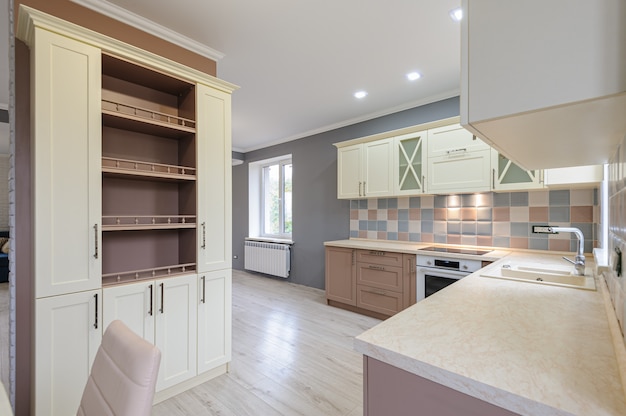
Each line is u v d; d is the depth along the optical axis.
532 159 1.24
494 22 0.65
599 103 0.58
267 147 5.61
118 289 1.78
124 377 0.87
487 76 0.66
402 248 3.23
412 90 3.29
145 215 2.19
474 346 0.82
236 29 2.21
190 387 2.10
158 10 2.00
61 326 1.59
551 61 0.59
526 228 2.93
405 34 2.29
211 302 2.19
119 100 2.05
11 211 1.68
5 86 3.15
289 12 2.03
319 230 4.77
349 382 2.19
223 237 2.26
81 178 1.65
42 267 1.54
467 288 1.45
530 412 0.59
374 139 3.65
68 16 1.84
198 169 2.13
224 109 2.27
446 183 3.08
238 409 1.89
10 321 1.63
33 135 1.54
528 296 1.31
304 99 3.54
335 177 4.55
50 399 1.55
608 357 0.76
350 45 2.44
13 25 1.68
